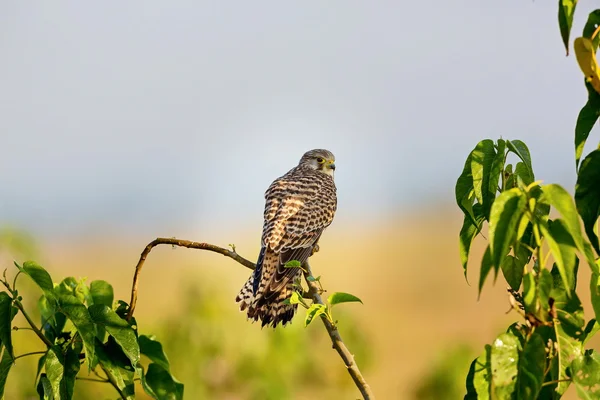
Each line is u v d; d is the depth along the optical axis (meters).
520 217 5.19
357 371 6.95
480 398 5.52
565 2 5.60
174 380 8.05
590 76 5.64
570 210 5.00
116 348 7.79
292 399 13.16
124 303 8.27
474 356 13.57
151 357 8.10
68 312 7.17
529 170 6.28
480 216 6.52
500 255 5.01
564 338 5.76
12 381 10.72
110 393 11.20
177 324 13.30
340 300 7.13
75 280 8.20
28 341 11.04
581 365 5.65
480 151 6.27
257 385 12.87
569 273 5.15
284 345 13.35
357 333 14.02
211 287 13.65
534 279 5.44
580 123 5.82
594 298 5.66
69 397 7.19
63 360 7.30
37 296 11.26
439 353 13.52
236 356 13.16
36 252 12.14
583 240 5.00
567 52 5.65
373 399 6.88
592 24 5.74
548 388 5.80
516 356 5.48
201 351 13.16
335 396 13.65
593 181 5.55
